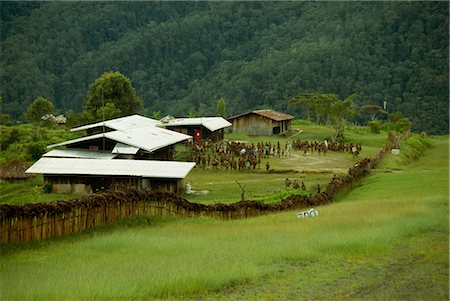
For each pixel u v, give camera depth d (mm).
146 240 30797
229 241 30266
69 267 24344
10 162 72125
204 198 58594
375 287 21562
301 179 70625
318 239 28844
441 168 81375
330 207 44500
